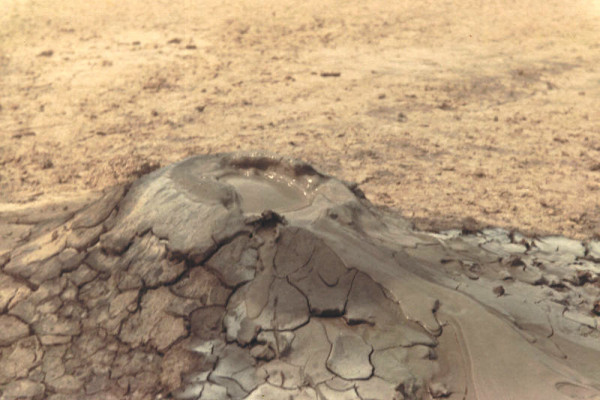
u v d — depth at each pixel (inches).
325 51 447.8
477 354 120.3
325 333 126.4
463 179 242.7
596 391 112.3
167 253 141.8
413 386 115.4
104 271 146.9
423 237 167.5
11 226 198.7
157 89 365.1
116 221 156.3
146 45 460.4
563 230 199.2
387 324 127.4
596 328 137.3
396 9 585.0
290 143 279.4
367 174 245.6
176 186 155.6
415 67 410.9
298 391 116.6
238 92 358.9
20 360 132.4
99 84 374.9
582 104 339.3
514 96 354.9
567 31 504.4
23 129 303.9
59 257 155.3
